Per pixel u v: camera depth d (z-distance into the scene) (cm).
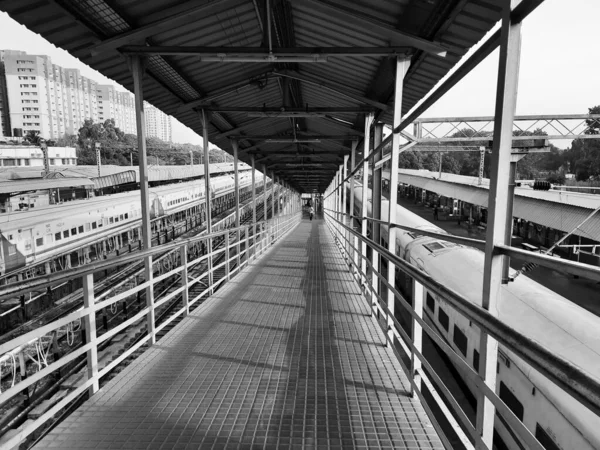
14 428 377
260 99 845
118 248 1650
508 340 121
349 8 419
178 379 339
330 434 261
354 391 316
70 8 368
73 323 825
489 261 157
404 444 251
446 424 543
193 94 667
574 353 397
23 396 413
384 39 476
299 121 1025
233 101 800
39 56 9850
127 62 465
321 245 1448
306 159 1756
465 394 618
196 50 452
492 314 144
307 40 578
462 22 381
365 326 477
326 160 1689
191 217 2625
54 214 1294
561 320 448
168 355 390
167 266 1416
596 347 394
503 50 146
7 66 9638
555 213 1012
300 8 475
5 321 839
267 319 506
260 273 841
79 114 11619
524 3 135
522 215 1184
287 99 728
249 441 253
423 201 3045
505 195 152
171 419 278
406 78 549
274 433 262
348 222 1514
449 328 663
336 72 634
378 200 827
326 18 477
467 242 182
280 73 659
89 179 2414
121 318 849
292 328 470
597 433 326
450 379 657
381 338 436
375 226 827
